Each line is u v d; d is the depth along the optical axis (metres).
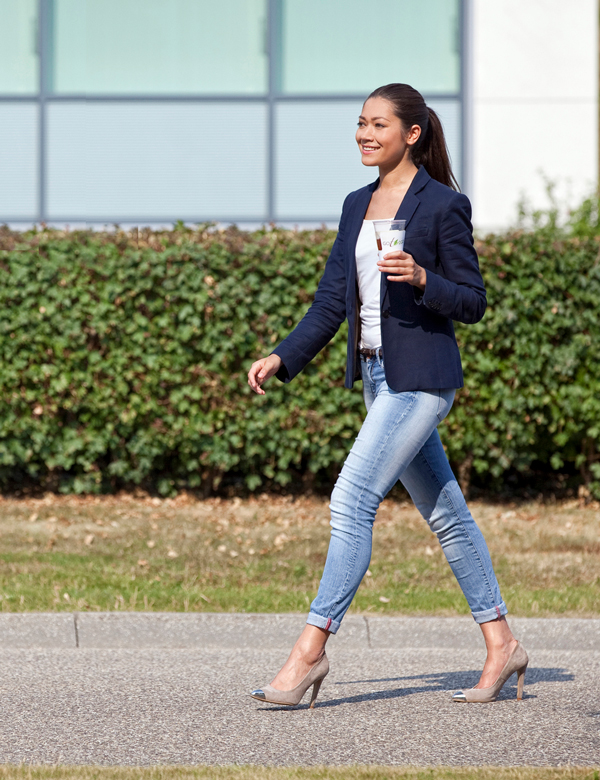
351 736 12.08
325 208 38.38
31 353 27.98
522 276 28.22
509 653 13.56
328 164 38.34
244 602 18.59
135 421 28.72
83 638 17.19
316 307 13.75
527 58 36.78
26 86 38.62
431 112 13.76
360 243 13.17
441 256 13.03
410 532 25.58
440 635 17.44
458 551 13.52
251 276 28.14
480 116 36.94
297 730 12.30
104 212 38.66
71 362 28.11
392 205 13.28
